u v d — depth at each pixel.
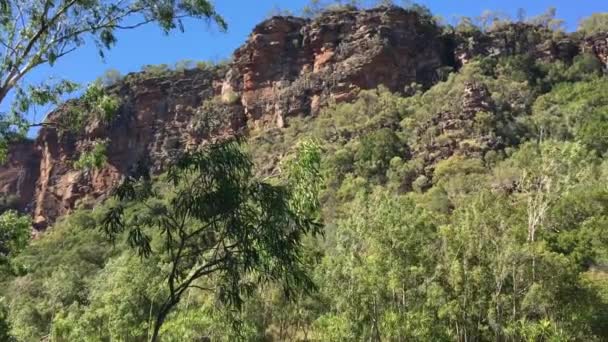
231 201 11.53
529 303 28.86
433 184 76.88
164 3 16.73
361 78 113.19
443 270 30.36
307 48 123.44
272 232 11.73
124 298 33.50
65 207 132.75
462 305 29.84
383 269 29.41
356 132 97.19
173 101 133.62
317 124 106.06
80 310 47.56
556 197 43.59
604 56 120.75
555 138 80.94
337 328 30.22
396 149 87.25
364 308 30.16
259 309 32.12
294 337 36.25
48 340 44.75
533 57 119.50
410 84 113.06
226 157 11.79
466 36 123.19
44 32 16.39
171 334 31.03
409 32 119.06
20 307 51.12
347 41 119.19
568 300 29.48
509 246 29.77
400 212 30.91
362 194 34.28
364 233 30.38
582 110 89.88
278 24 127.50
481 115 86.50
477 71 110.19
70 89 17.89
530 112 96.38
